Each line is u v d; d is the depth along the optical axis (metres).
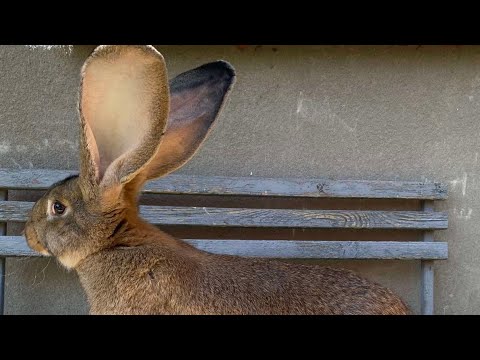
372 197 1.28
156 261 0.75
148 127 0.65
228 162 1.31
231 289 0.76
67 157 1.28
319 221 1.26
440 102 1.34
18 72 1.26
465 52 1.34
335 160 1.33
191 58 1.29
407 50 1.33
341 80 1.32
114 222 0.77
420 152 1.34
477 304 1.34
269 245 1.25
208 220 1.24
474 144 1.34
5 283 1.26
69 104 1.28
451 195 1.34
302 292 0.78
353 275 0.85
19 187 1.21
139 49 0.60
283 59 1.31
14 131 1.27
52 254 0.82
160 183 1.23
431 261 1.31
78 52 1.27
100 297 0.77
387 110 1.33
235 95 1.31
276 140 1.32
